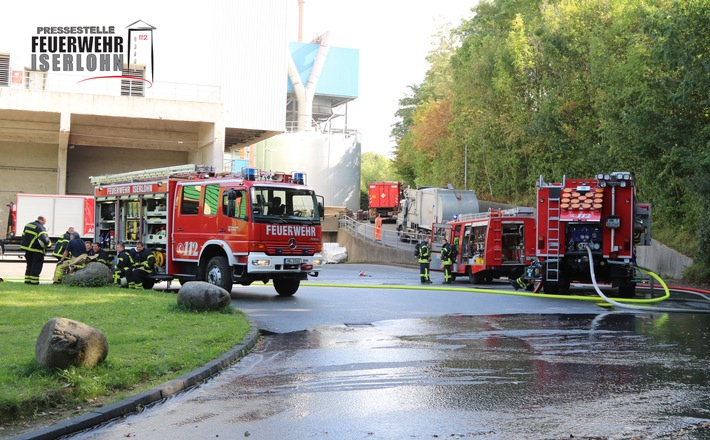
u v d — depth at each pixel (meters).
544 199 19.55
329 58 84.62
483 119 47.56
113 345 9.49
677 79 24.92
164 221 19.42
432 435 5.80
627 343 10.94
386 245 48.66
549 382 7.91
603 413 6.45
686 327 12.98
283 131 50.56
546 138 38.28
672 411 6.52
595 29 34.62
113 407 6.62
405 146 75.62
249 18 49.41
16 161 48.00
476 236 26.31
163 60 47.34
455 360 9.43
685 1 23.33
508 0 48.53
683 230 30.28
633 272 19.42
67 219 38.88
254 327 11.94
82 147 50.00
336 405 6.95
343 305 16.78
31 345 9.05
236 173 18.78
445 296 19.39
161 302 14.85
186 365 8.64
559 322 13.80
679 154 24.75
